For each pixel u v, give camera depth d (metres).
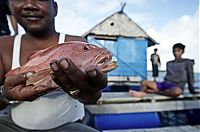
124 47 3.12
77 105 0.47
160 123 1.81
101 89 0.34
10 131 0.44
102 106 1.71
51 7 0.43
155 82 2.11
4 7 1.12
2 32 1.30
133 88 2.77
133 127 1.73
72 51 0.34
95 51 0.34
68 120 0.46
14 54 0.45
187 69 2.17
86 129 0.47
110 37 3.14
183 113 1.93
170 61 2.21
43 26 0.43
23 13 0.42
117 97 1.91
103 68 0.33
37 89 0.34
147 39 3.12
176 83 2.14
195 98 2.09
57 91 0.43
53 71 0.30
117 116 1.74
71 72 0.30
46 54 0.35
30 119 0.44
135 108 1.81
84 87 0.32
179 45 2.21
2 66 0.45
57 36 0.47
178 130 1.72
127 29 3.17
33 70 0.35
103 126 1.65
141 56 3.10
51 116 0.44
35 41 0.46
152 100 1.91
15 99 0.36
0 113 0.50
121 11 3.18
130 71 2.93
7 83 0.35
